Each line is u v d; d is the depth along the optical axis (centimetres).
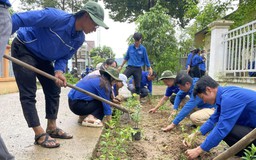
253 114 304
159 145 400
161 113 643
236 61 737
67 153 288
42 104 599
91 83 415
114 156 319
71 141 332
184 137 413
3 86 873
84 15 296
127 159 311
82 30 307
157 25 1606
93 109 421
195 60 1061
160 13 1611
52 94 335
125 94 892
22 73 289
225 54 813
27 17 271
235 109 292
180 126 507
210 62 886
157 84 1664
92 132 377
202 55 1186
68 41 305
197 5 1357
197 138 429
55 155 280
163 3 2077
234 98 295
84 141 334
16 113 482
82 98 409
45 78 329
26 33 299
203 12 1333
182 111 452
